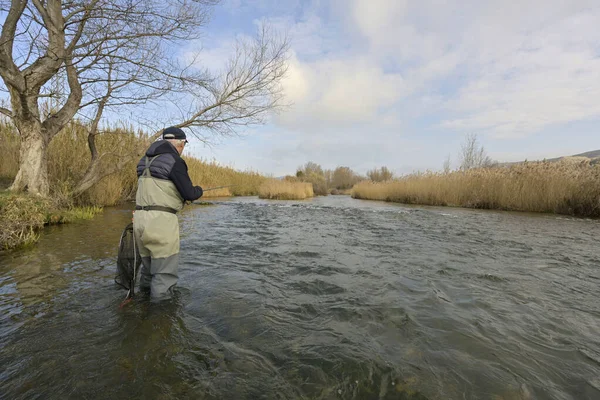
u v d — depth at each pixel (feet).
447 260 15.37
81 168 35.27
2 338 7.27
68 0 24.79
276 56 36.73
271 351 7.00
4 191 22.56
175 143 10.52
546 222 31.01
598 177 37.73
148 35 25.81
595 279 12.64
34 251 15.29
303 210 42.32
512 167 50.44
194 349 6.99
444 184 55.16
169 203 9.78
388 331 8.05
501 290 11.28
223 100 35.40
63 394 5.50
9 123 34.32
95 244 16.87
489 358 6.91
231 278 12.04
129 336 7.48
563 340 7.79
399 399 5.61
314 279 12.17
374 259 15.43
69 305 9.16
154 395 5.54
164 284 9.70
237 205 49.78
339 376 6.18
